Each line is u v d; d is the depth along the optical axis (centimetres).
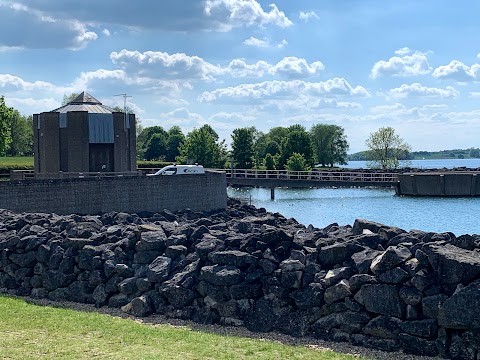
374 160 12262
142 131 17838
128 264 1439
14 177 5712
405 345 1053
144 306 1309
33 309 1340
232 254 1252
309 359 1002
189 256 1373
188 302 1286
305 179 7794
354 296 1121
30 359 975
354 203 6844
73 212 4016
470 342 996
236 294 1221
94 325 1198
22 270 1575
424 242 1197
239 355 1016
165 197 4694
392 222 4966
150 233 1455
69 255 1505
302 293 1177
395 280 1083
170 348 1047
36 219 2055
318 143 16500
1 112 7444
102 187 4222
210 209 5078
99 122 6031
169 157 16488
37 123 6238
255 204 6662
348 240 1299
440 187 7931
